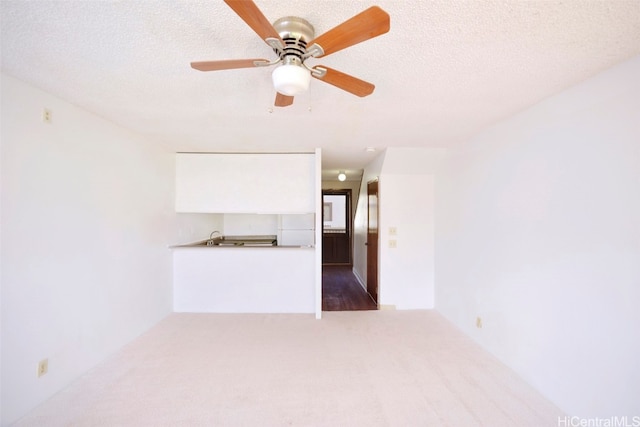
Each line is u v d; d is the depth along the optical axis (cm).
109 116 255
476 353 284
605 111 173
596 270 179
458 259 349
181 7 117
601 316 176
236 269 404
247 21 104
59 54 154
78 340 238
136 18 124
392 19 123
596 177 179
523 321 240
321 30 133
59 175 219
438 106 228
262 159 414
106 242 270
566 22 125
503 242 266
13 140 186
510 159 255
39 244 204
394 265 421
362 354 282
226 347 295
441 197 396
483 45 144
